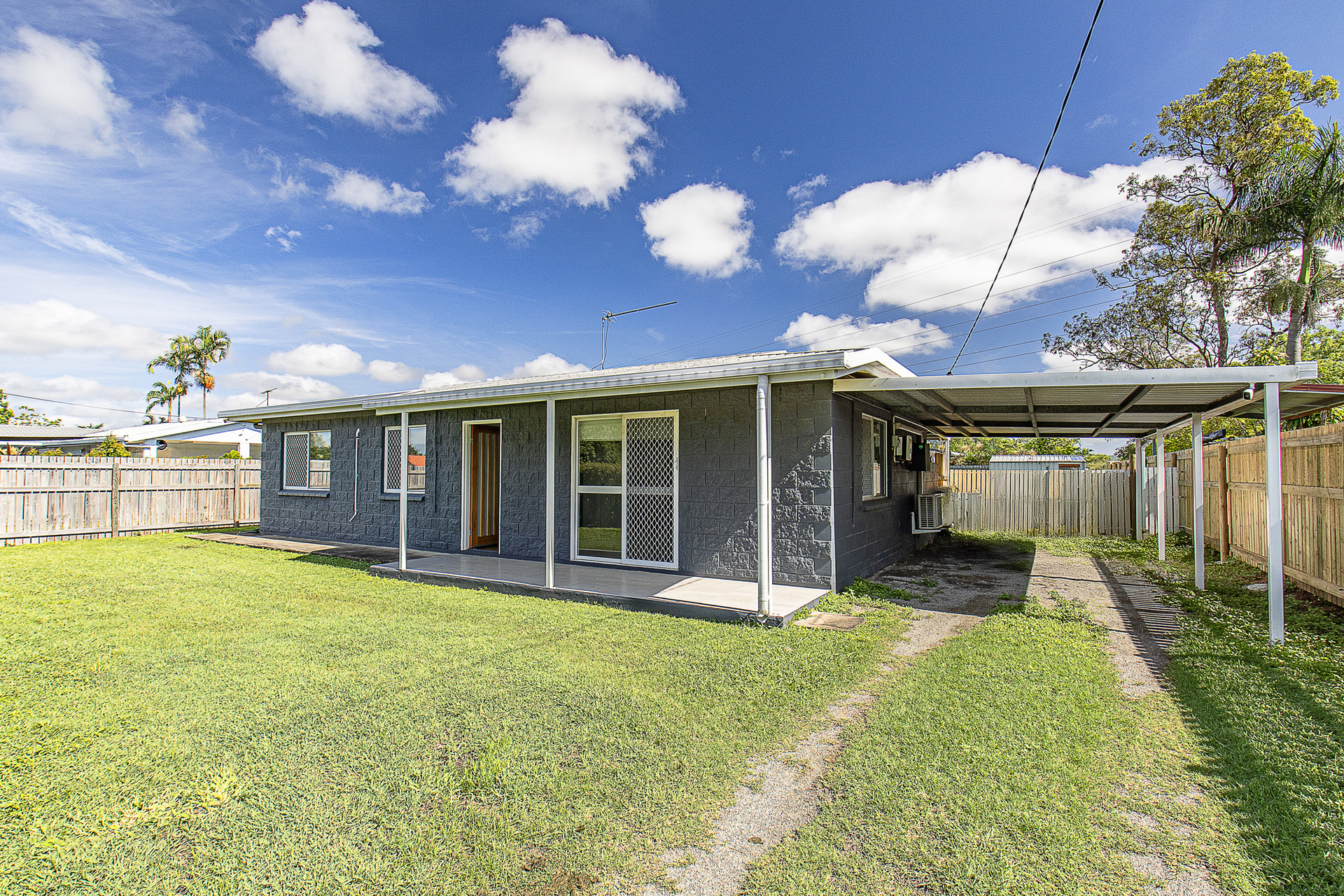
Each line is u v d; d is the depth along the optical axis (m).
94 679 4.22
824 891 2.12
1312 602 6.54
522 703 3.80
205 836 2.42
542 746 3.21
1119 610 6.57
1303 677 4.18
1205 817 2.55
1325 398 5.86
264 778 2.86
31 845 2.35
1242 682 4.14
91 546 11.59
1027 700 3.84
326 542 12.09
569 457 8.95
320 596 7.07
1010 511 15.27
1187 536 12.56
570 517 8.92
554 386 7.04
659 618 6.03
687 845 2.41
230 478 15.26
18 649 4.92
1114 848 2.37
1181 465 13.18
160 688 4.03
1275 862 2.25
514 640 5.23
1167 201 16.02
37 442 23.22
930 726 3.45
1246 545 8.79
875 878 2.19
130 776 2.88
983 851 2.33
